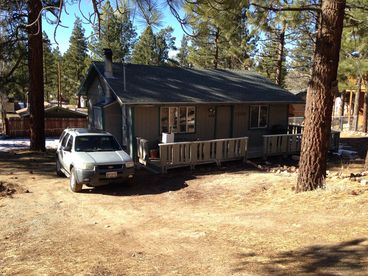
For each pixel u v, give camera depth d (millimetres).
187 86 19391
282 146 18812
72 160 12250
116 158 12383
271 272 4844
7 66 26266
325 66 9062
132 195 11602
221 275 4914
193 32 9258
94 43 45688
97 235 7457
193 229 7449
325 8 8938
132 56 60656
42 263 5898
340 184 9414
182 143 15508
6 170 16062
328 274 4574
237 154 17172
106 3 8430
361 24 12664
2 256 6348
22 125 35062
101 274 5273
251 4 9812
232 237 6621
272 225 7121
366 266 4691
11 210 9680
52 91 88562
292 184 11055
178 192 11805
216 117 19531
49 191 12125
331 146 19938
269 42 33906
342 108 35812
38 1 19125
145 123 17406
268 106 21328
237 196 10672
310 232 6402
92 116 21562
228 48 31484
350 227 6391
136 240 6988
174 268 5340
